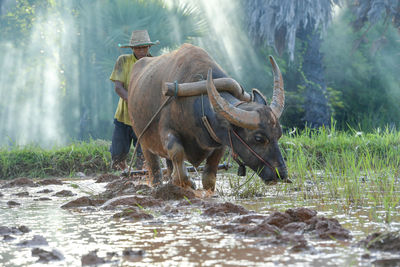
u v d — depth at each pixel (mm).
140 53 25234
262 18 70625
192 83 18031
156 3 75750
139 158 27328
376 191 18094
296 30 73000
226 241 10383
